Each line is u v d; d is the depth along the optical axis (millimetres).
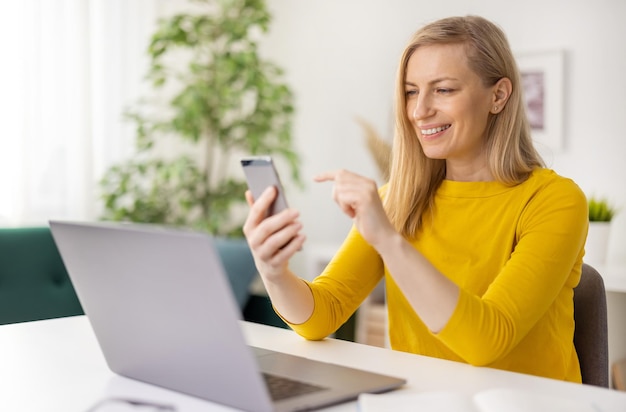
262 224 1065
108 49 3586
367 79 3895
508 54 1463
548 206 1373
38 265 2359
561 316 1397
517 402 878
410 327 1500
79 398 995
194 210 4004
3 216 3197
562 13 3184
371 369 1154
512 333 1175
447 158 1523
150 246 886
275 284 1307
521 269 1269
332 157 4043
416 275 1114
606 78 3076
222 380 919
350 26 3959
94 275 1005
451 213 1508
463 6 3502
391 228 1120
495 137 1471
